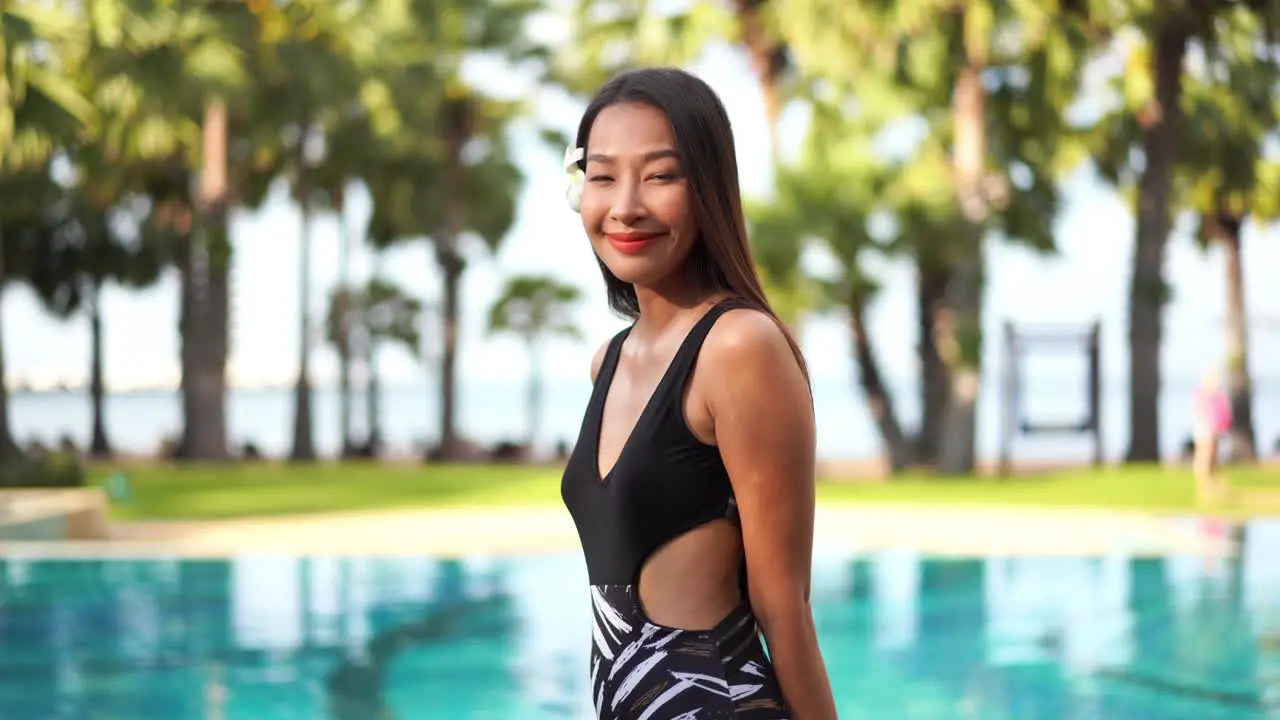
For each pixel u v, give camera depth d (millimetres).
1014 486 18531
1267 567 10953
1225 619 9023
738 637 1466
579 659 7879
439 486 19000
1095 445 24156
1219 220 28438
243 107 26531
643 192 1485
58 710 6629
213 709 6656
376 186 33188
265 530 12984
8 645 8242
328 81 27484
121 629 8727
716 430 1430
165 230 33469
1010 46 21656
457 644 8312
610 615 1480
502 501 16328
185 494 17578
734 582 1478
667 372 1459
